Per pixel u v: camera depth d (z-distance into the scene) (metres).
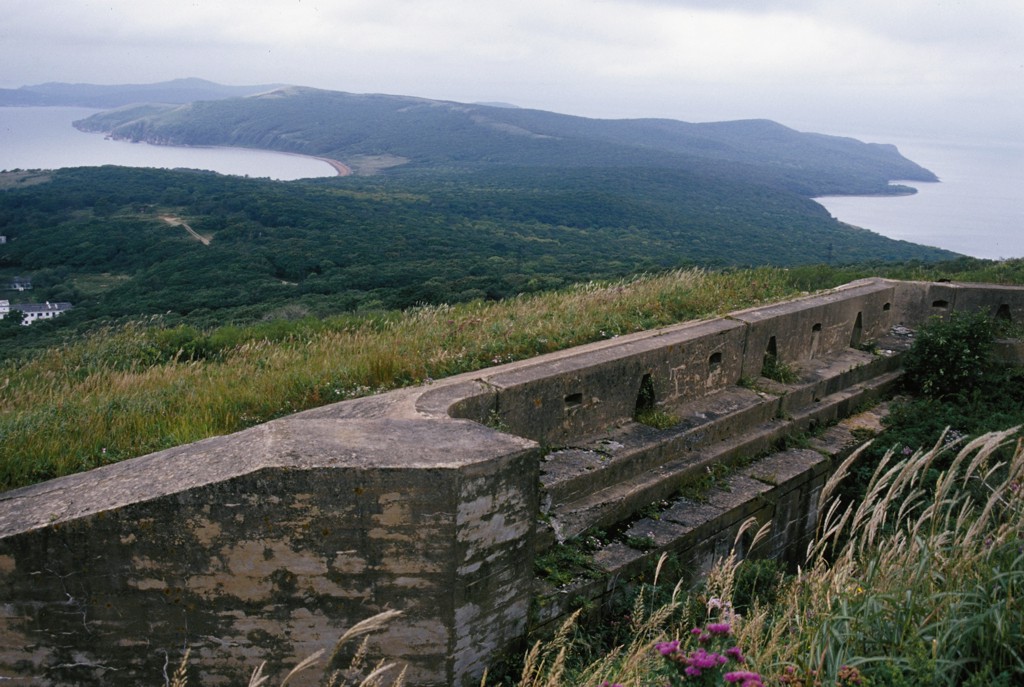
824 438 8.51
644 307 10.66
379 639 4.13
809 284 13.85
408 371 7.29
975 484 6.65
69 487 4.23
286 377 7.08
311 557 3.95
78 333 18.95
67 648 3.91
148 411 6.27
